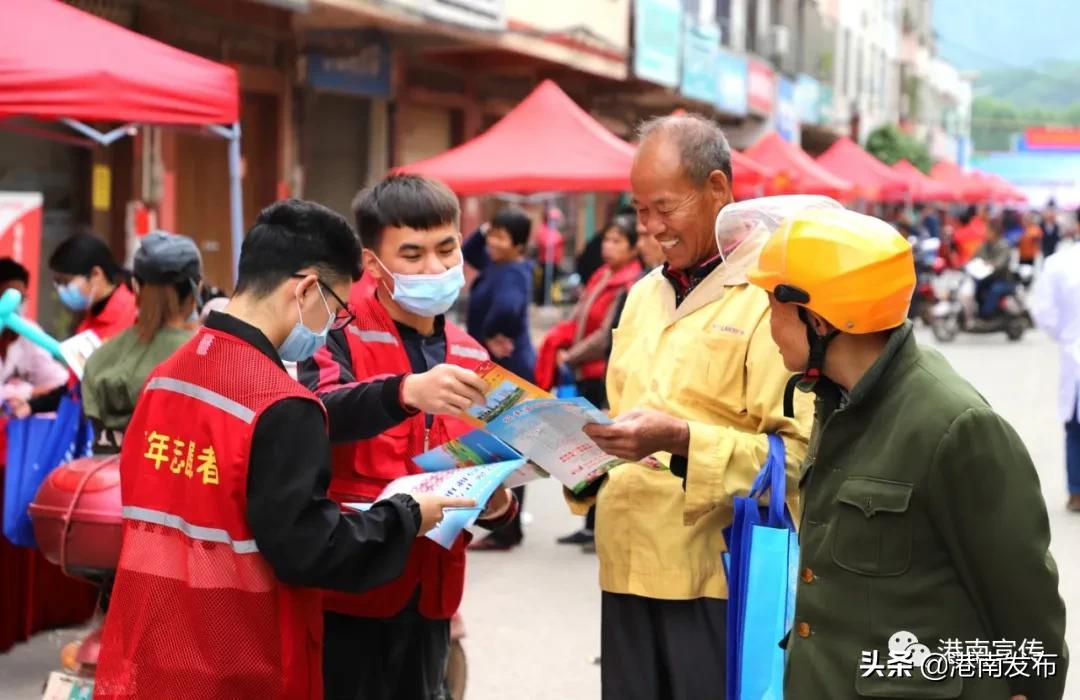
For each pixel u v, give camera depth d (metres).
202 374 2.78
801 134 39.56
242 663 2.73
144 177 12.79
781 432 3.21
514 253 8.14
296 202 2.89
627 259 8.12
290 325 2.86
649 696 3.39
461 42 16.69
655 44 21.94
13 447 5.30
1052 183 73.31
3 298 5.27
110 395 4.72
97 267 5.87
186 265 4.79
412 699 3.58
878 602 2.49
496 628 6.55
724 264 3.29
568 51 19.06
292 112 15.27
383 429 3.17
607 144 11.40
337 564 2.72
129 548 2.84
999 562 2.43
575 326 8.38
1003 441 2.45
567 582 7.44
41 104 5.90
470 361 3.75
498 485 3.11
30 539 5.34
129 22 12.38
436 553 3.46
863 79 46.66
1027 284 31.20
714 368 3.29
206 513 2.72
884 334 2.55
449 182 11.15
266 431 2.69
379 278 3.57
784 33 32.88
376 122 17.50
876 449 2.51
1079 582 7.28
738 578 3.08
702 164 3.33
